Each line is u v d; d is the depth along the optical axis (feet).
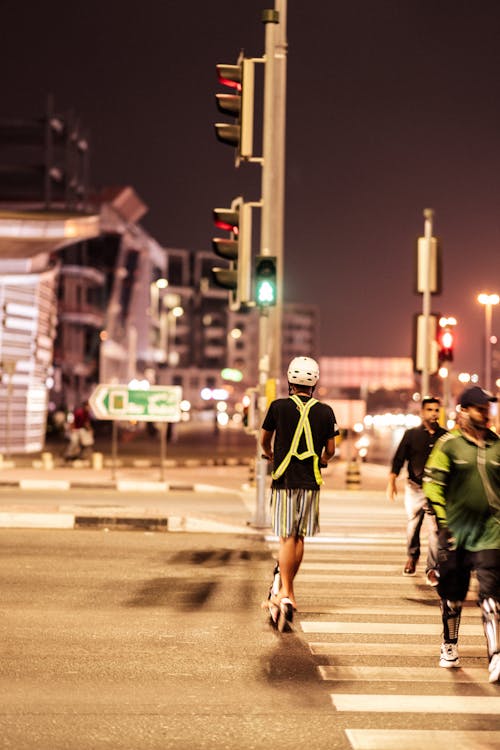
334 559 68.44
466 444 37.86
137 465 174.50
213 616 47.85
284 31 114.21
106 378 574.56
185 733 30.22
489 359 275.80
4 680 35.91
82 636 43.09
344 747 29.22
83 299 530.68
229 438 387.14
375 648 42.11
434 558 56.03
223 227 87.97
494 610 37.11
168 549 70.13
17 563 61.77
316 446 45.60
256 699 34.09
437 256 125.90
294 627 45.91
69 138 472.44
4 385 221.25
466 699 34.58
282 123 113.80
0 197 484.74
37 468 163.84
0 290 215.92
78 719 31.40
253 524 84.38
